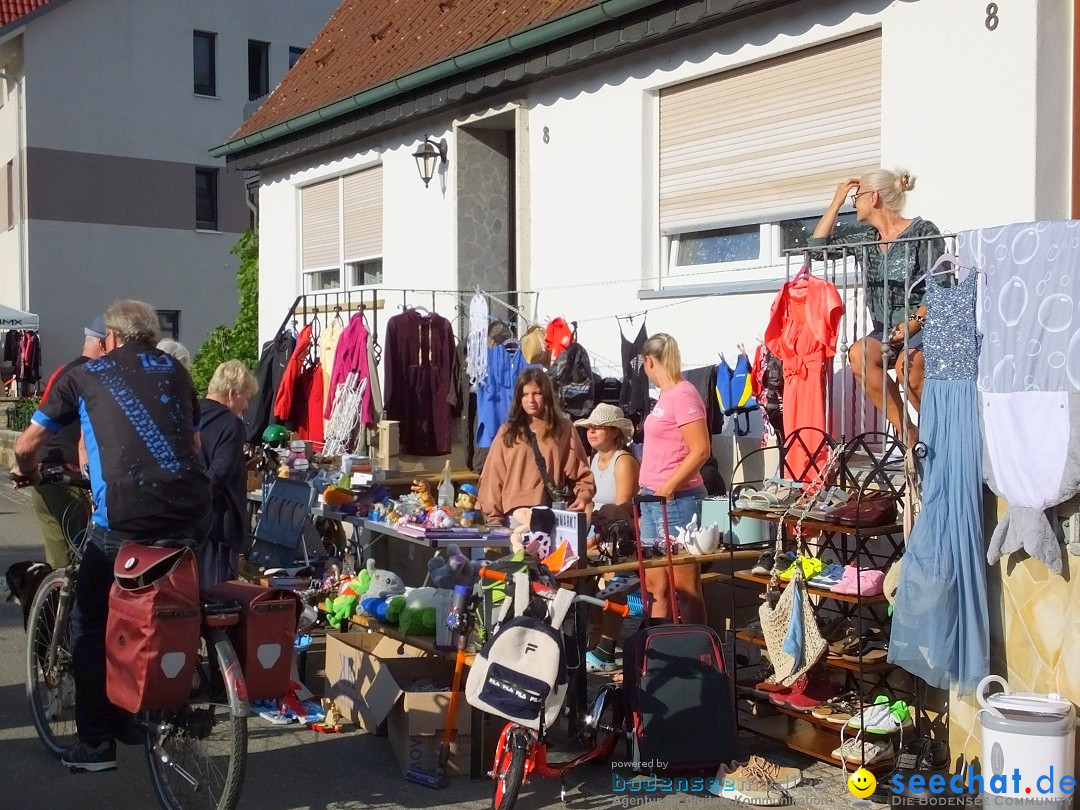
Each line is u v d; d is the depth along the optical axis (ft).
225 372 19.74
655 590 20.47
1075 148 19.72
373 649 20.30
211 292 92.89
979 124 20.06
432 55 33.86
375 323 30.71
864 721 16.21
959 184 20.42
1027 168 19.38
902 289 18.34
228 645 14.55
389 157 37.42
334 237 41.65
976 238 15.60
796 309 20.07
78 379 15.55
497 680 15.17
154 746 15.48
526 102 31.12
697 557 18.72
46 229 85.10
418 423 30.25
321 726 19.13
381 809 15.79
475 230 34.35
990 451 15.15
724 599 22.67
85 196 86.53
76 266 86.48
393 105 34.96
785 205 23.94
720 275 25.57
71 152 85.76
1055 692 14.82
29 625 17.85
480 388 29.76
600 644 22.09
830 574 16.97
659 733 16.66
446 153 34.45
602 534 18.98
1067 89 19.63
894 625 15.81
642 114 27.14
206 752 14.87
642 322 27.27
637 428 25.67
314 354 33.78
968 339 15.42
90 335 19.31
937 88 20.68
